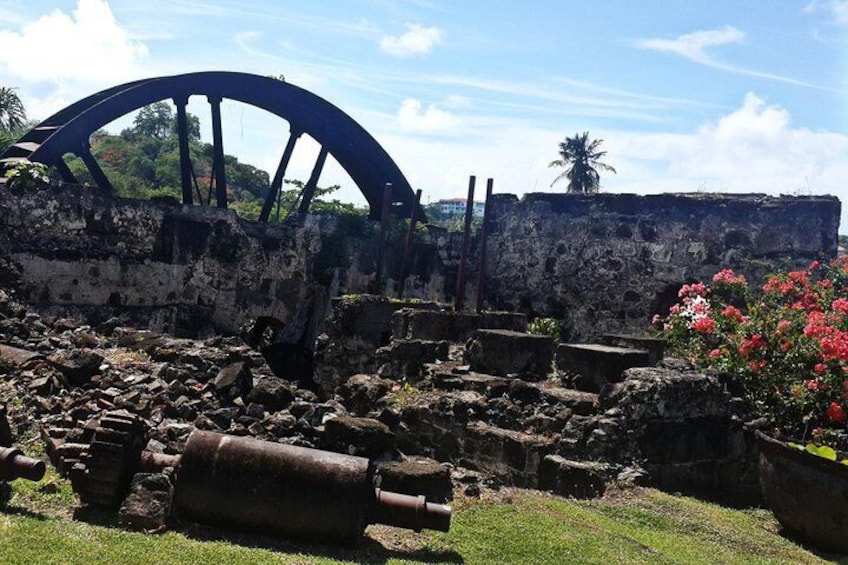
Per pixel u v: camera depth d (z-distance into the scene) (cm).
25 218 1048
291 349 1401
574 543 452
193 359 632
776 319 759
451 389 723
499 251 1479
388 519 416
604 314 1324
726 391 674
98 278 1126
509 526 473
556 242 1396
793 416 694
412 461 538
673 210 1259
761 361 725
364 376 802
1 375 580
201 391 577
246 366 612
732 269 1188
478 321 991
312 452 417
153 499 402
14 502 410
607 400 641
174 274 1235
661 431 620
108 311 1139
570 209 1384
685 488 625
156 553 361
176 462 418
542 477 593
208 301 1286
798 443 573
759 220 1172
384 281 1489
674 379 634
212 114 1555
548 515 504
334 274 1429
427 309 1038
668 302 1273
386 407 700
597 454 606
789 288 893
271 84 1586
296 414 565
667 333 930
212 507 401
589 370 698
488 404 669
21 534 364
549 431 629
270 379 607
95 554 353
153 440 468
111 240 1153
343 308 1089
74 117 1342
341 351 1076
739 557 471
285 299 1391
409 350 808
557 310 1386
